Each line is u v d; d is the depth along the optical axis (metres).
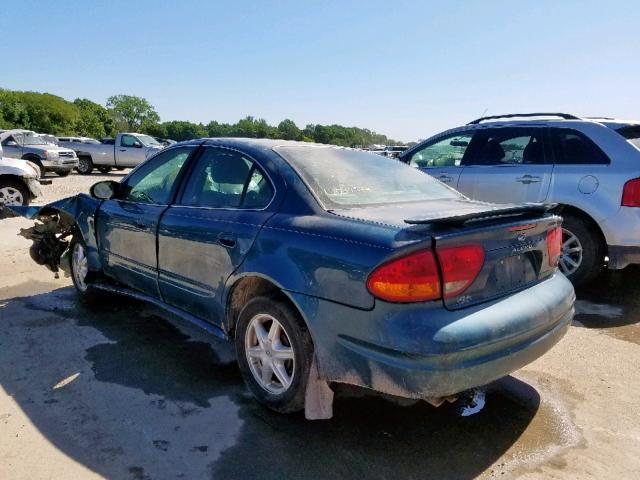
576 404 3.28
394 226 2.59
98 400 3.22
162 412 3.09
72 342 4.12
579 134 5.40
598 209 5.10
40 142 19.78
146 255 4.02
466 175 6.07
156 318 4.70
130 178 4.52
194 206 3.68
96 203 4.70
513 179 5.70
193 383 3.47
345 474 2.57
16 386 3.38
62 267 5.40
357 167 3.60
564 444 2.85
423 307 2.42
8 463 2.59
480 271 2.58
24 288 5.58
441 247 2.44
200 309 3.58
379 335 2.44
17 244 7.67
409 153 6.87
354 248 2.58
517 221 2.79
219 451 2.73
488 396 3.37
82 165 24.39
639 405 3.27
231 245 3.19
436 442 2.85
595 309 4.99
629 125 5.24
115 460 2.63
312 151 3.59
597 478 2.57
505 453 2.76
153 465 2.60
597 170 5.18
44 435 2.83
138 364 3.74
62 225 5.60
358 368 2.54
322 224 2.81
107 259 4.59
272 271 2.90
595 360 3.91
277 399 3.01
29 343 4.09
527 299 2.77
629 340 4.28
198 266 3.49
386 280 2.42
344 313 2.58
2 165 10.76
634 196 4.95
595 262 5.28
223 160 3.65
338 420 3.05
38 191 11.42
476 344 2.42
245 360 3.20
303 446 2.79
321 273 2.67
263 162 3.35
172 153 4.15
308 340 2.83
